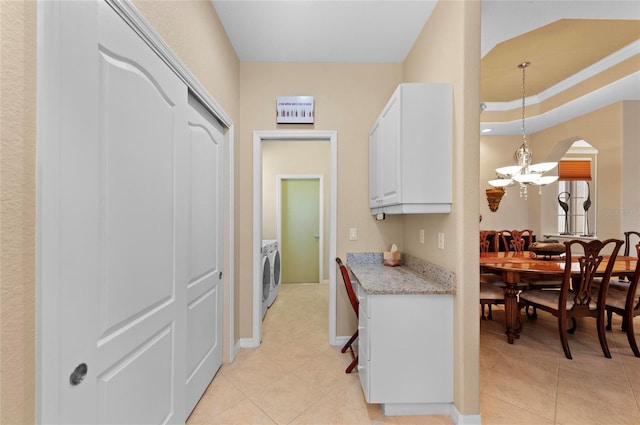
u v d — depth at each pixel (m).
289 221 4.77
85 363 0.78
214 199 1.88
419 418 1.56
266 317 3.11
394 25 2.00
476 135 1.50
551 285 2.86
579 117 3.68
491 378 1.91
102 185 0.85
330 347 2.40
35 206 0.66
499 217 4.53
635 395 1.72
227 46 2.09
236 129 2.32
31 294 0.65
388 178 1.85
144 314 1.08
